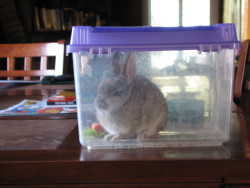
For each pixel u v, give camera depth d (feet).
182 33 2.22
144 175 2.16
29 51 6.61
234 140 2.57
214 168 2.13
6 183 2.21
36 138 2.75
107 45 2.19
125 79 2.38
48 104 4.23
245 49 5.47
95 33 2.21
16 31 12.13
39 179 2.20
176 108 2.42
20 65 11.18
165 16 14.38
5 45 6.66
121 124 2.40
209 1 14.10
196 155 2.21
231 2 12.62
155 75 2.39
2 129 3.09
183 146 2.42
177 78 2.36
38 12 12.35
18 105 4.23
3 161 2.19
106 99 2.35
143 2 13.58
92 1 12.99
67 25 12.61
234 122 3.25
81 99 2.34
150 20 14.25
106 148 2.42
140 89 2.40
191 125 2.42
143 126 2.42
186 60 2.31
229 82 2.31
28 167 2.18
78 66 2.25
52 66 11.45
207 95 2.38
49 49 6.57
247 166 2.12
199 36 2.22
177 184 2.17
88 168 2.16
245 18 10.84
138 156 2.22
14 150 2.42
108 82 2.36
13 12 12.03
